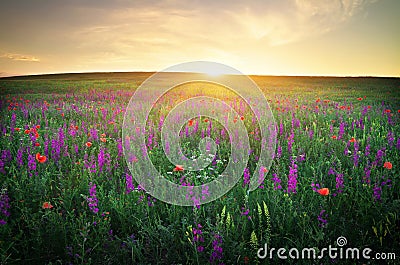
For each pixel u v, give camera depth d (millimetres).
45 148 3674
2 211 2439
